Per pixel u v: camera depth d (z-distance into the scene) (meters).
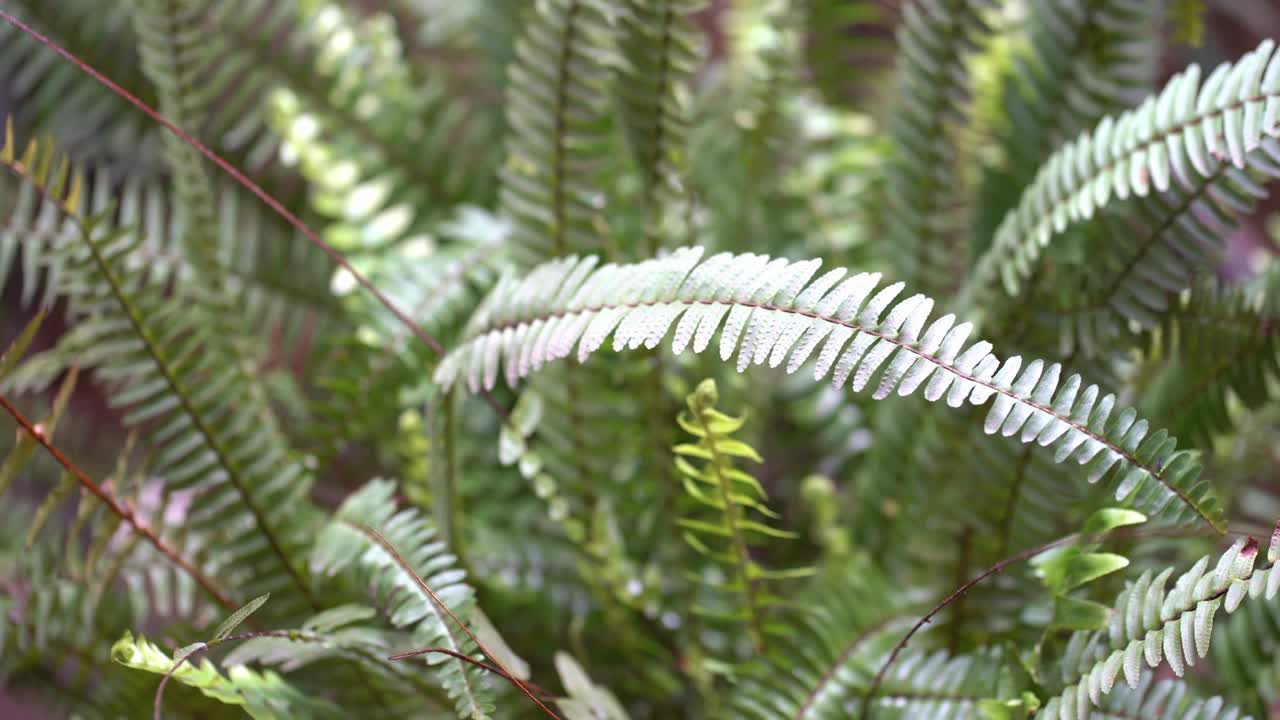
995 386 0.88
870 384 1.12
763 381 1.17
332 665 1.00
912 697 0.99
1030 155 1.09
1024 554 0.93
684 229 1.08
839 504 1.16
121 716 1.03
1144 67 1.06
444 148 1.25
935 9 1.07
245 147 1.23
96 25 1.20
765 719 1.01
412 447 1.06
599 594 1.05
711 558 1.04
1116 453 0.89
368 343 1.09
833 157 1.27
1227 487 1.13
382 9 1.37
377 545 0.98
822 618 1.03
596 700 0.98
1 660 1.05
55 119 1.22
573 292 0.93
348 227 1.17
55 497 0.98
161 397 1.01
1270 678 1.03
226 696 0.94
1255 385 1.00
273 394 1.18
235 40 1.19
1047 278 1.00
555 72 1.03
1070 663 0.93
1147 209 0.98
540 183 1.05
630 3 1.00
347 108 1.22
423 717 1.01
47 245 1.06
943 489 1.05
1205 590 0.88
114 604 1.05
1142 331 0.99
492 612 1.08
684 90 1.15
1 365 0.94
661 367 1.03
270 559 1.03
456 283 1.13
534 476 1.01
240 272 1.18
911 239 1.11
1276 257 1.03
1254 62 0.93
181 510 1.07
